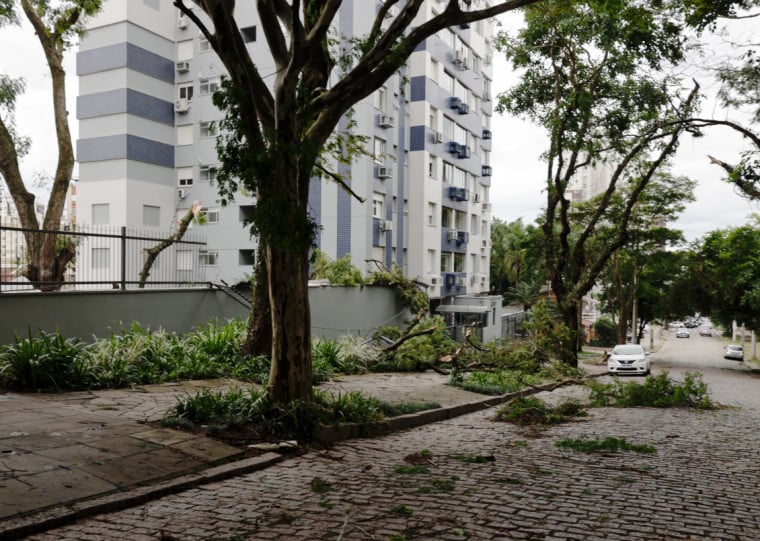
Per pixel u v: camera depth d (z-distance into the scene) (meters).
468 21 8.88
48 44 16.98
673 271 44.62
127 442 6.66
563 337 23.61
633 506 5.27
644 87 21.66
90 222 31.06
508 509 5.12
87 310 12.89
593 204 41.78
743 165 14.79
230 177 7.63
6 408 7.80
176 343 12.48
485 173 42.69
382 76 8.62
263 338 13.15
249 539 4.38
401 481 6.08
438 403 11.83
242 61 7.56
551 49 22.50
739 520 4.93
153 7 31.12
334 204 29.33
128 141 30.00
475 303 37.84
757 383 27.91
